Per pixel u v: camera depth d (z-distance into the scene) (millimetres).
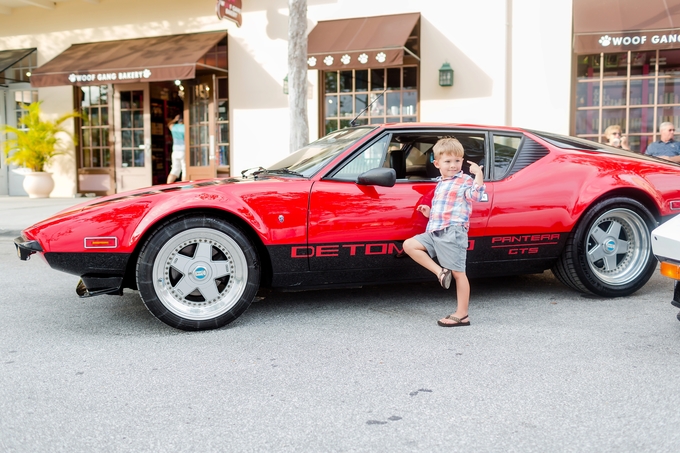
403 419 2408
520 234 4129
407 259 4000
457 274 3711
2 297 4707
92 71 11117
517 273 4285
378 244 3893
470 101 10258
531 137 4355
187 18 12023
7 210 10234
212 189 3674
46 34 13172
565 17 9758
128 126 13070
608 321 3795
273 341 3475
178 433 2307
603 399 2578
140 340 3529
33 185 12977
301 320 3916
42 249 3463
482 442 2201
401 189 3928
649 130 9664
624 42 8445
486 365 3020
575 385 2738
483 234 4055
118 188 13203
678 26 8250
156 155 13250
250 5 11523
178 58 10797
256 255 3736
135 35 12445
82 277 3566
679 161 7902
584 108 9930
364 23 10453
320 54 9805
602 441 2199
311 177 3854
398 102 10750
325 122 11242
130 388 2777
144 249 3525
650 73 9578
